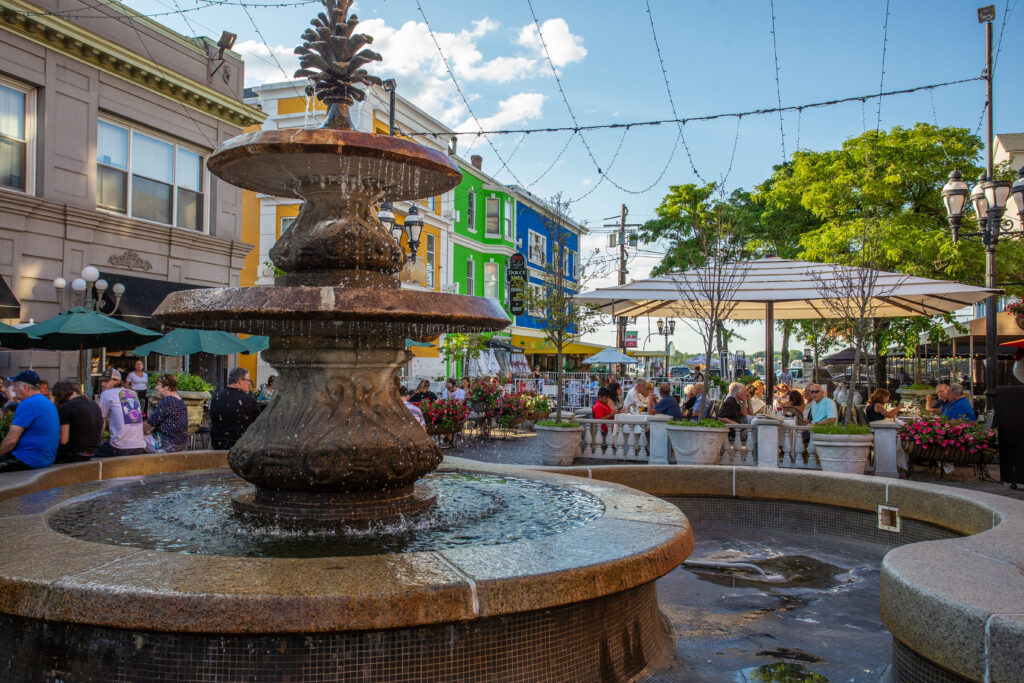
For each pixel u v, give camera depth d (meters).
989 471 11.28
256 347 15.88
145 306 17.06
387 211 15.20
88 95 16.64
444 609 2.81
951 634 2.80
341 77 5.05
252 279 28.97
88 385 14.21
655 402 16.23
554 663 3.11
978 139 22.31
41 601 2.79
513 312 34.59
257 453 4.47
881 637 4.17
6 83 15.23
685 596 4.96
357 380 4.64
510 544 3.51
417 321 4.17
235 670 2.72
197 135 19.61
